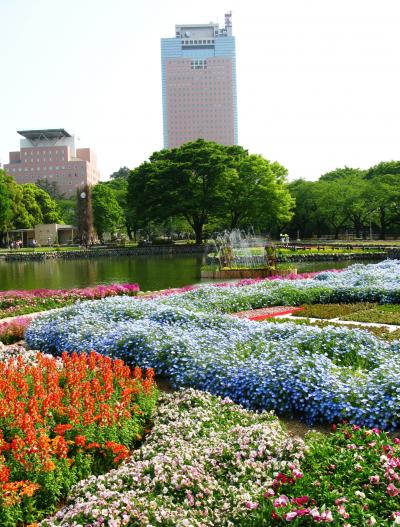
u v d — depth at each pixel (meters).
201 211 58.38
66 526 4.02
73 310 12.45
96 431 5.59
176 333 9.60
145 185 58.53
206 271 27.20
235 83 175.75
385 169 68.31
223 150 63.31
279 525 3.60
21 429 5.36
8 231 75.56
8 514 4.33
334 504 3.71
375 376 6.77
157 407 6.88
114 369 7.39
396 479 3.90
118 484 4.66
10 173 141.25
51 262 49.91
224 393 7.30
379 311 13.42
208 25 179.88
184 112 173.75
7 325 12.39
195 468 4.66
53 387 6.51
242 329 10.26
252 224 72.50
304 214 71.38
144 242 67.06
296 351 8.15
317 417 6.52
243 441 5.17
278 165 59.41
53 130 143.50
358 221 66.06
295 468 4.30
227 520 3.90
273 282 17.44
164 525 3.95
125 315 11.80
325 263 37.38
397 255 37.84
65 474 4.98
